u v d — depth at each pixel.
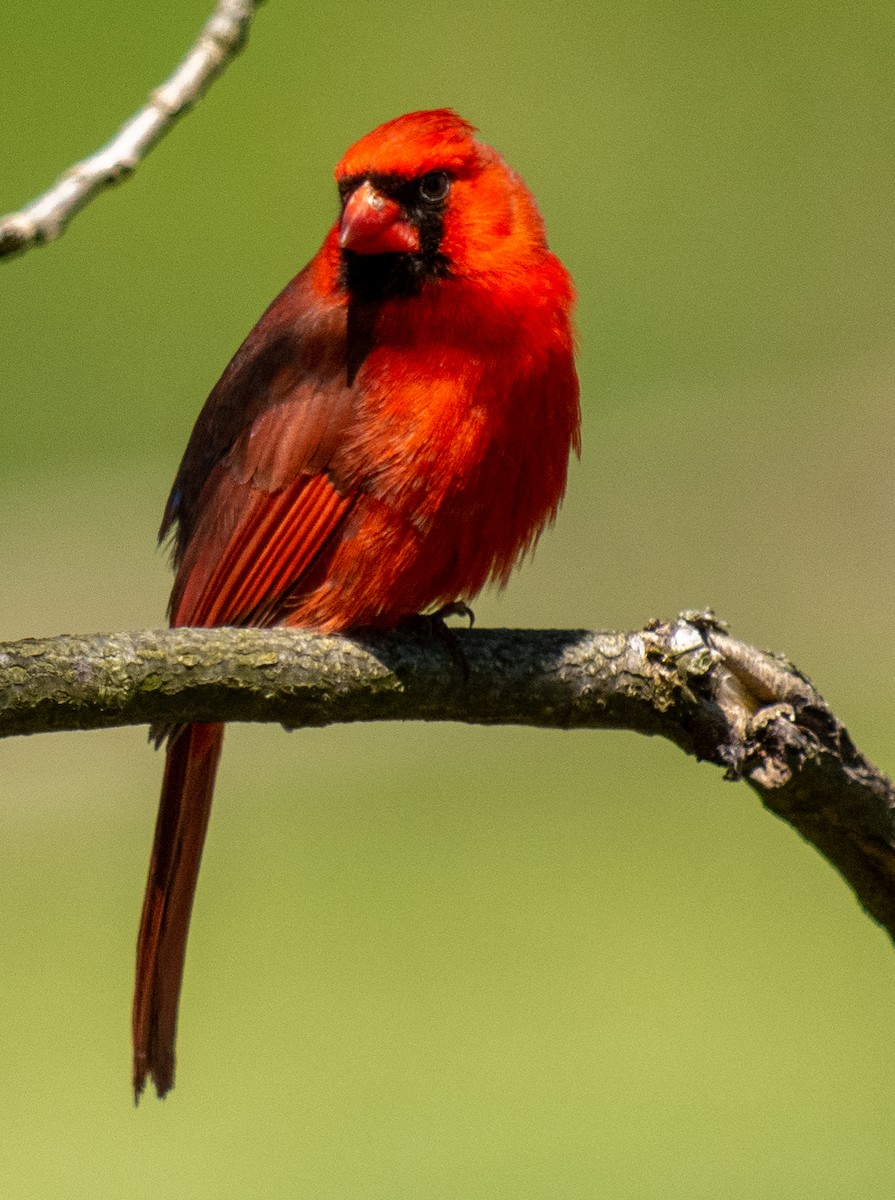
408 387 6.12
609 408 13.19
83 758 11.01
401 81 14.80
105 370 13.21
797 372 13.19
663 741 11.38
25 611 12.12
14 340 13.31
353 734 11.36
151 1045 6.73
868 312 13.68
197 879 6.79
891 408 12.94
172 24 14.65
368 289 6.24
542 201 14.34
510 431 6.18
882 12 15.45
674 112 14.86
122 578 12.29
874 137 14.70
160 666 5.29
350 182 6.27
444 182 6.20
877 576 12.31
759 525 12.49
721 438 12.93
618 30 15.36
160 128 4.51
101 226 13.78
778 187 14.32
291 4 14.75
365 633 6.37
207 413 6.89
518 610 12.16
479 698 5.81
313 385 6.27
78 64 14.49
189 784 6.70
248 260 13.73
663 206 14.37
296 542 6.31
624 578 12.38
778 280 13.75
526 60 15.00
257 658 5.45
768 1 15.50
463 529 6.24
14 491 12.70
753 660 5.75
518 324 6.17
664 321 13.72
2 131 14.22
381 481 6.14
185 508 6.98
